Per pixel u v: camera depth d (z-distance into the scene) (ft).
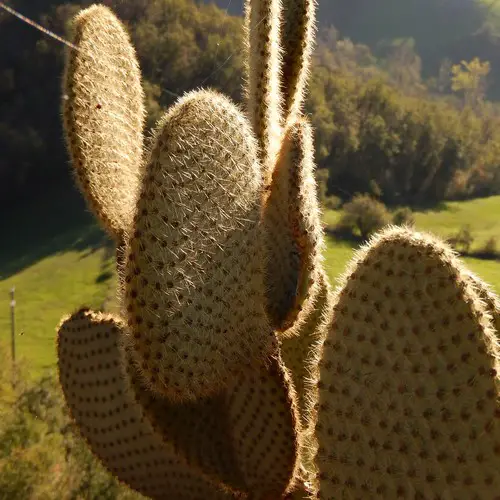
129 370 7.34
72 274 83.46
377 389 5.48
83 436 9.66
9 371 41.45
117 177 9.32
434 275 5.46
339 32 165.68
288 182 7.51
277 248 7.63
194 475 8.89
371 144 98.78
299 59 9.58
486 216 100.17
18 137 81.41
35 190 94.79
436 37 184.03
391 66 161.48
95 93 9.11
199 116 6.41
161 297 6.19
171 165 6.21
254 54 8.33
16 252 93.25
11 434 27.68
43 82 71.00
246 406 7.53
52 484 27.17
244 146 6.66
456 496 5.20
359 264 5.80
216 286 6.49
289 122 9.68
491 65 179.83
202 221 6.33
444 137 108.17
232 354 6.89
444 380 5.31
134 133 9.61
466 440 5.22
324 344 5.81
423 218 98.32
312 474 6.33
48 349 64.59
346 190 95.40
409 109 110.32
